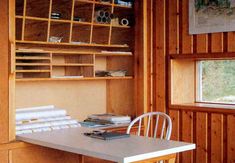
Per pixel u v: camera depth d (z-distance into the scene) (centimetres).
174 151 248
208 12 383
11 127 310
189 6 398
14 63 313
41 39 372
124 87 446
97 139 282
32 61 357
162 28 422
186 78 428
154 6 429
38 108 360
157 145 257
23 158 315
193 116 396
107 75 416
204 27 386
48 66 365
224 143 373
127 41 445
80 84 433
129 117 420
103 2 403
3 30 311
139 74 433
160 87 424
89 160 371
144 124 418
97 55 430
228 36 370
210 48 383
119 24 429
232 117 366
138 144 261
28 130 320
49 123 337
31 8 379
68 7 382
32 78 357
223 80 411
